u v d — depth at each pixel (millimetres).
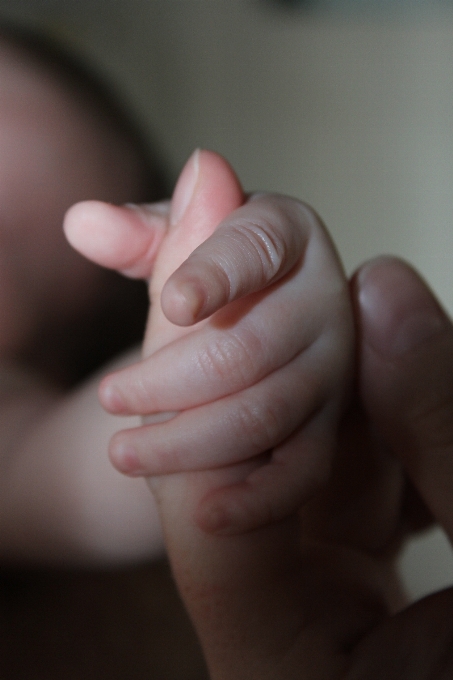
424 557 358
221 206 216
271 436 210
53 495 263
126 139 351
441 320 225
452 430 222
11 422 278
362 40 447
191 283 188
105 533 264
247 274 197
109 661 266
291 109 461
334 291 219
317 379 215
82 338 317
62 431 271
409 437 227
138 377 210
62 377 304
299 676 206
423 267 476
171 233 217
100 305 320
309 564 225
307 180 469
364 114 461
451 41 446
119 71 442
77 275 305
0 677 259
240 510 205
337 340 218
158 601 281
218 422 208
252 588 209
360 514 247
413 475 229
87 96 350
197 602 211
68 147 308
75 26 433
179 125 456
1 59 328
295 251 212
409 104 459
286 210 215
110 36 439
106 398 212
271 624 208
